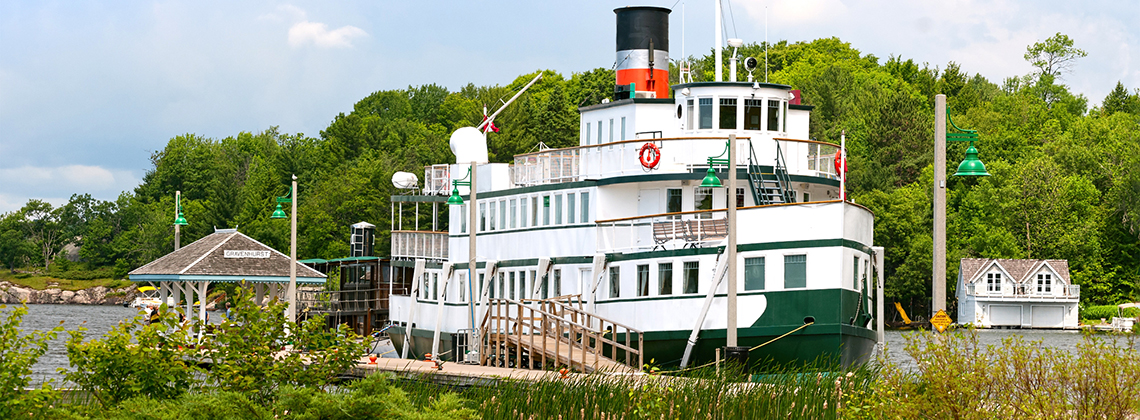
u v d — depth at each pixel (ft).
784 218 155.33
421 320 228.22
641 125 190.29
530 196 202.08
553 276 194.39
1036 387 81.41
